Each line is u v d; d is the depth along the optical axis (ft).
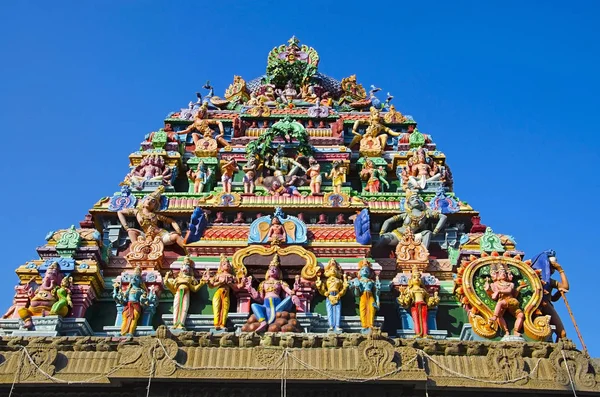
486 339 44.52
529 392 36.27
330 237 51.78
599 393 35.86
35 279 49.47
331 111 75.31
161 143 67.26
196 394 36.22
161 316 47.65
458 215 55.36
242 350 36.76
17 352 37.06
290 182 60.90
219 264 48.65
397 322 47.80
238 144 70.08
